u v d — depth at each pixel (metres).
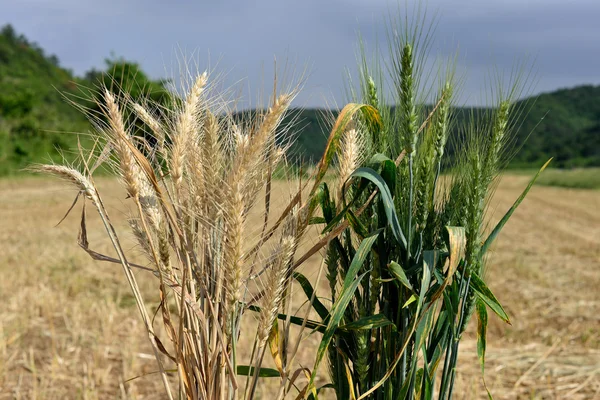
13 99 36.50
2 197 20.72
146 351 5.51
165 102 1.95
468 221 1.95
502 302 8.03
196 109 1.86
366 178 1.96
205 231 1.84
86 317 6.48
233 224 1.70
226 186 1.73
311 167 2.01
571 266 11.20
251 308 2.04
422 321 1.89
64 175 1.87
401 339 2.04
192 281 1.88
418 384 2.14
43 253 10.12
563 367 5.09
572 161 65.94
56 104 50.97
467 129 2.08
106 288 7.95
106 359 5.25
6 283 7.83
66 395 4.49
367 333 2.02
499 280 9.58
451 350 2.06
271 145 1.85
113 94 1.86
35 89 53.28
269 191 1.89
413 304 2.03
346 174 1.92
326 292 6.67
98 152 2.02
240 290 1.83
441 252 1.97
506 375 4.92
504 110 1.98
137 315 6.57
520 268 10.50
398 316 2.05
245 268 1.83
